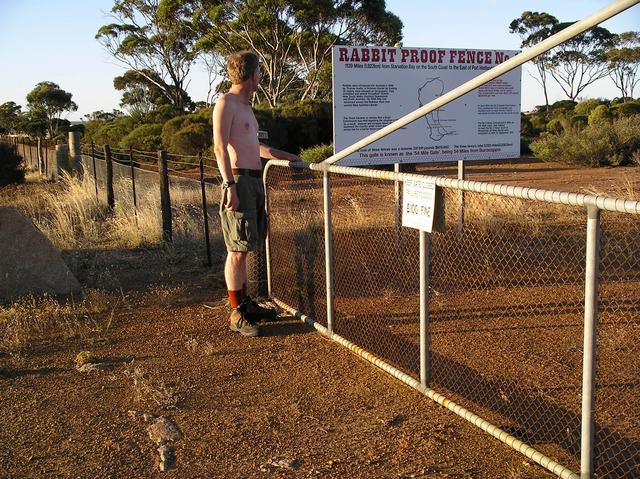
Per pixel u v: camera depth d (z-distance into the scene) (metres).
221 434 3.84
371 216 10.13
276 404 4.24
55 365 5.00
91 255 9.15
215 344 5.39
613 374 4.50
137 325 5.94
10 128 71.94
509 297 6.39
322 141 31.97
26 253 6.94
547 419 3.87
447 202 9.97
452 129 8.45
